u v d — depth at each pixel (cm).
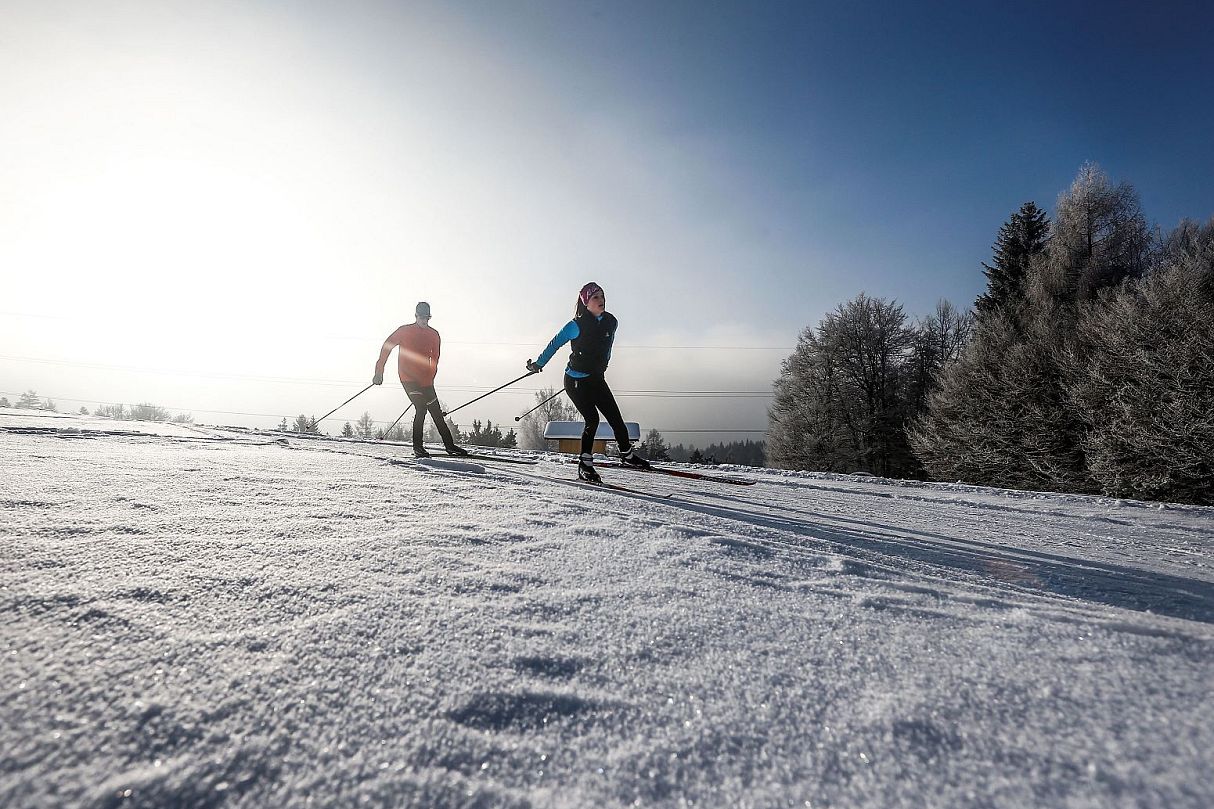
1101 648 112
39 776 63
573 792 68
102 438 535
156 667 88
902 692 93
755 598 143
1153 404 1661
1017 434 2084
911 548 253
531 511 257
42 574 121
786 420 3212
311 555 155
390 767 70
